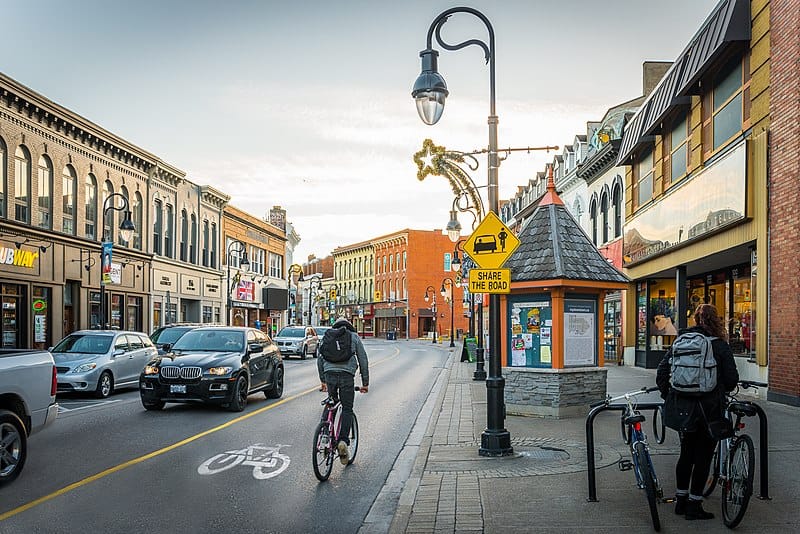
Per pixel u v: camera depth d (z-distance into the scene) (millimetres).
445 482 8094
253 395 18562
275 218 67688
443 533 6168
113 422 13281
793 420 11508
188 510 7223
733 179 15758
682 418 6172
